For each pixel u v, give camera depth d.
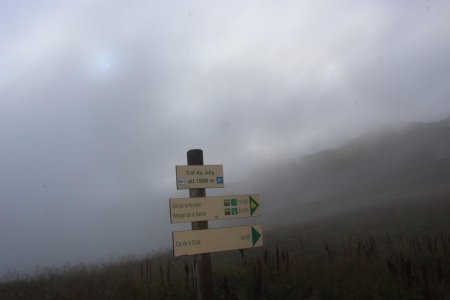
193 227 8.73
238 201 9.06
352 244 18.19
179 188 8.66
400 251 12.35
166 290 9.51
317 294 9.14
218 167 8.98
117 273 14.45
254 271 9.60
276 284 9.67
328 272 10.27
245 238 9.02
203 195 8.81
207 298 8.62
